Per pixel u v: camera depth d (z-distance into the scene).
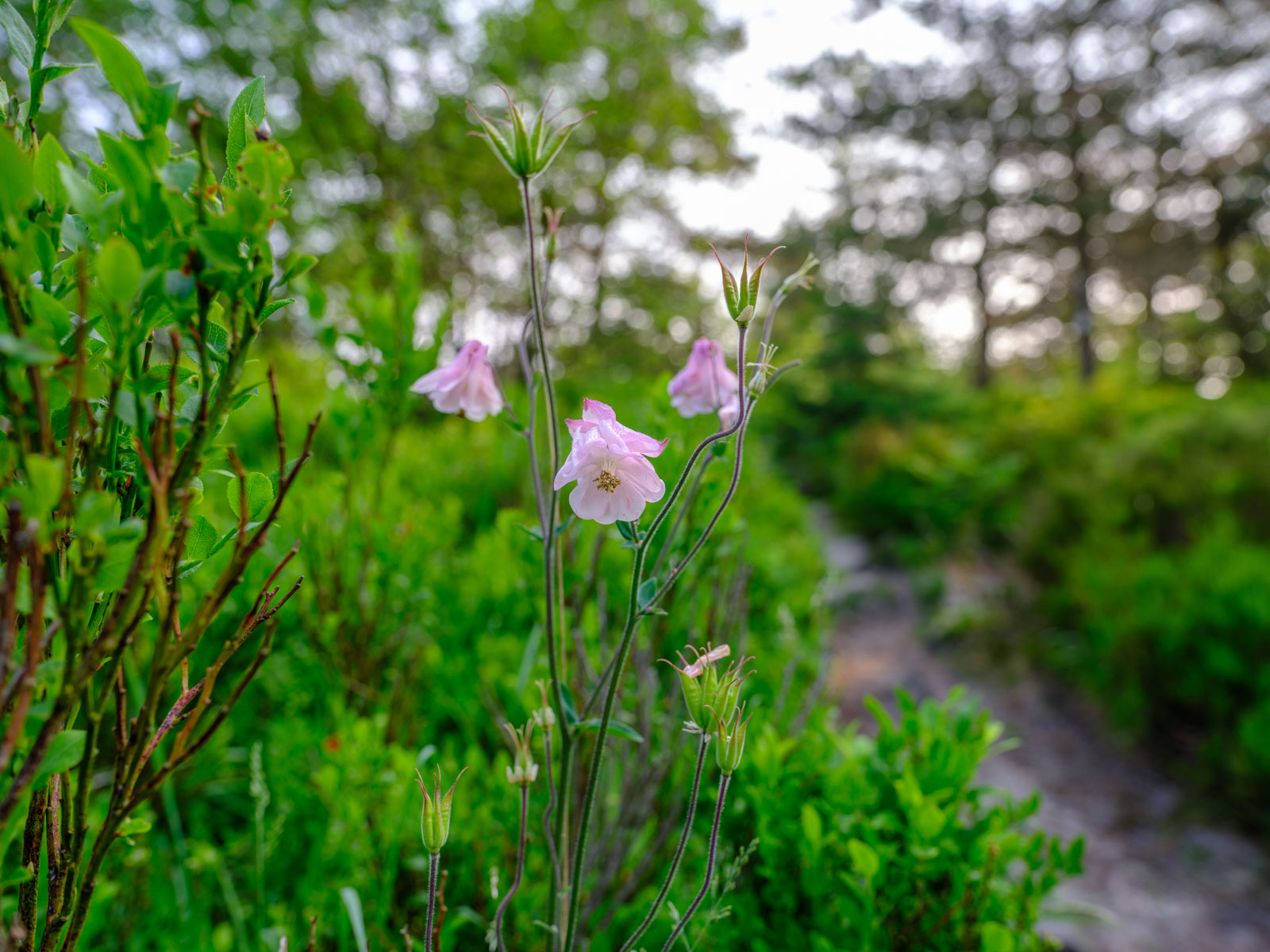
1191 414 6.79
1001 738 4.24
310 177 8.79
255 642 2.14
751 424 5.89
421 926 1.56
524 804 1.09
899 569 7.39
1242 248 17.61
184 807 2.00
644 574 1.75
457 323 7.61
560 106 9.98
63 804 0.85
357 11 9.06
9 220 0.61
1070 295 19.58
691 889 1.63
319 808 1.91
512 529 1.73
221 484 2.62
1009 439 9.97
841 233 18.30
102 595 0.81
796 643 2.40
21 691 0.61
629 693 1.78
